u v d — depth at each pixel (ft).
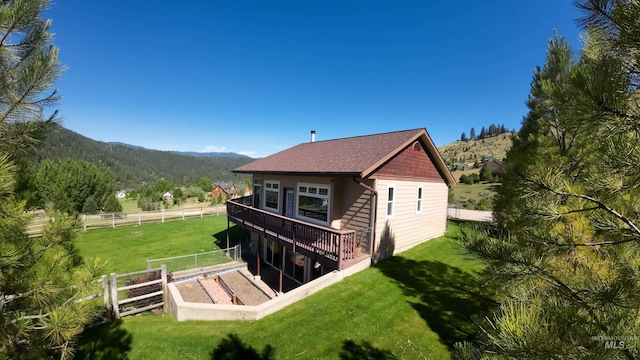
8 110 10.50
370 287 27.27
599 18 6.21
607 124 5.95
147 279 31.12
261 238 48.19
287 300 24.58
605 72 5.74
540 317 6.81
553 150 18.86
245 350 19.27
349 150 41.06
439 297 25.13
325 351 18.70
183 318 24.73
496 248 10.03
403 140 36.94
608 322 6.28
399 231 36.99
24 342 10.21
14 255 9.71
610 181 7.68
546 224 9.86
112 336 22.22
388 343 19.22
